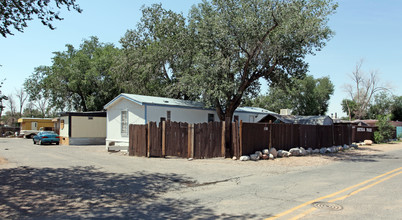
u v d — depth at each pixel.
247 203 6.98
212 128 15.55
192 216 5.99
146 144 16.64
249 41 19.03
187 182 9.76
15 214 6.20
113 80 38.06
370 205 6.67
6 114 79.75
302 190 8.40
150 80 30.47
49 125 47.75
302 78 21.48
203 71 19.45
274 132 16.86
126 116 20.52
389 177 10.52
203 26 19.73
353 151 21.69
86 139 29.98
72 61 39.22
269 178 10.43
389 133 33.22
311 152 18.64
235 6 18.94
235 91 20.08
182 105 20.78
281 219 5.69
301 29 17.56
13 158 15.97
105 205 6.97
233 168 12.59
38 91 49.59
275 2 17.94
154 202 7.24
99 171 11.71
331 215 5.90
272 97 50.62
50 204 7.00
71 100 44.53
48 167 12.63
